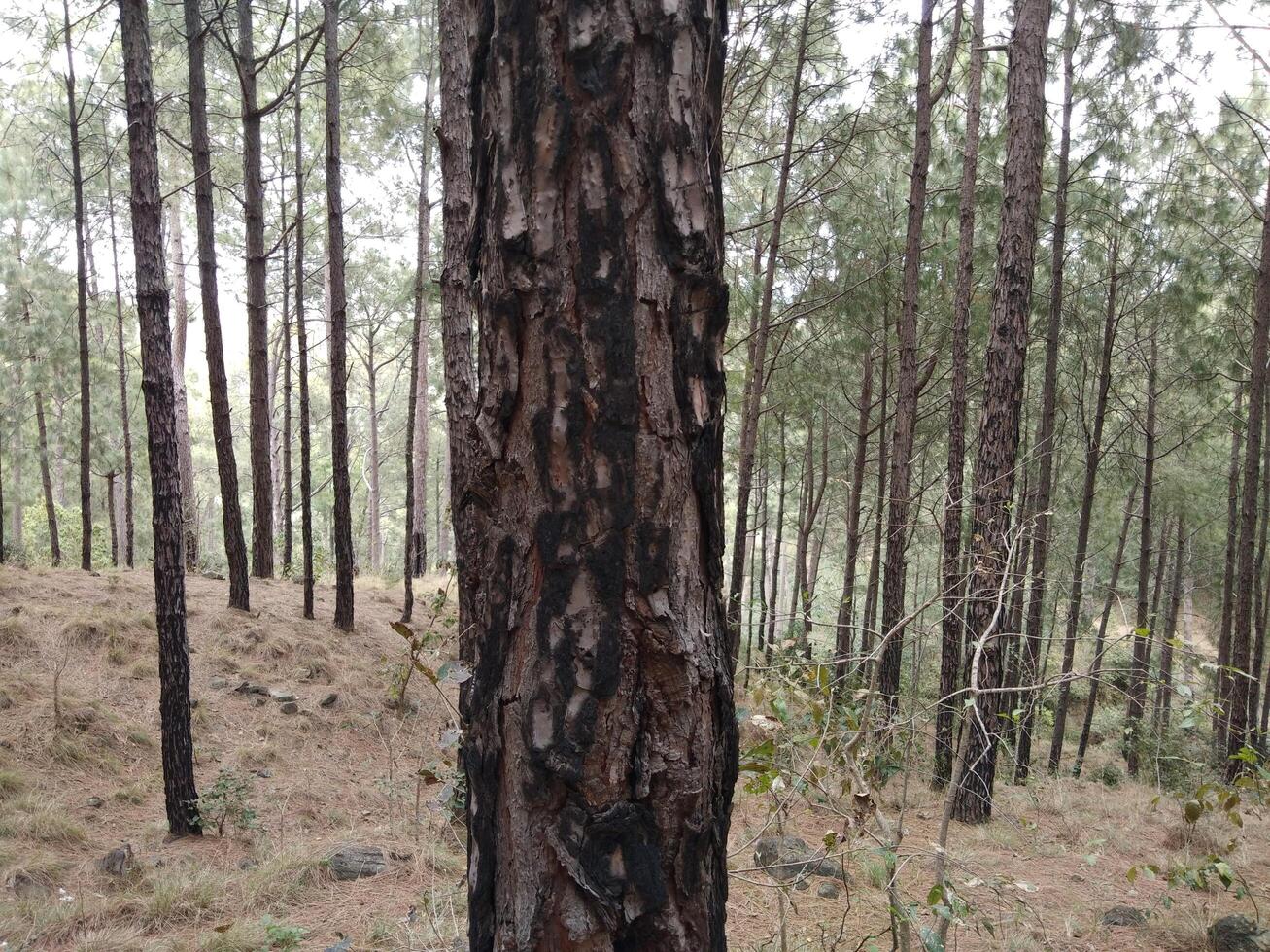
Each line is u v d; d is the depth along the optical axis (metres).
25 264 15.32
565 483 1.50
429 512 40.78
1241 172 11.90
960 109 12.00
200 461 36.00
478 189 1.63
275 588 12.31
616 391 1.48
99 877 5.03
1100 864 5.85
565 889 1.47
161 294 5.38
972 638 6.70
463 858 5.55
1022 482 13.02
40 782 6.23
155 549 5.77
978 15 9.30
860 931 4.14
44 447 14.79
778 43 10.10
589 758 1.47
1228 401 14.41
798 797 4.71
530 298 1.52
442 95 6.45
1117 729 17.45
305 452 10.90
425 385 18.52
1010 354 7.29
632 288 1.49
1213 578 20.06
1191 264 11.40
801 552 16.73
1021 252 7.30
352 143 15.87
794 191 12.27
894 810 7.03
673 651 1.49
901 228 12.42
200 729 7.70
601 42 1.48
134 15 5.17
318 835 6.19
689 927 1.50
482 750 1.59
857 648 3.95
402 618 11.91
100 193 15.21
